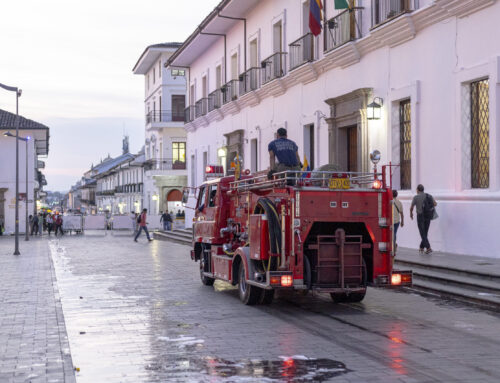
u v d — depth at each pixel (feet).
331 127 73.00
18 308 36.35
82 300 39.91
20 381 20.59
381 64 63.46
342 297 37.50
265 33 93.66
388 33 60.49
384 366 22.45
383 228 34.37
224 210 43.55
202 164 130.00
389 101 61.98
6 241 127.13
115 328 30.25
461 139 52.11
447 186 54.03
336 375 21.30
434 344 26.00
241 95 102.58
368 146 65.21
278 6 88.28
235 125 108.27
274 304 37.32
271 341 26.91
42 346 25.96
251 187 37.86
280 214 33.99
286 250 33.45
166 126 191.62
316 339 27.22
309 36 79.05
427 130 56.59
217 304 37.63
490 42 48.83
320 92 76.69
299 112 82.74
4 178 164.14
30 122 166.81
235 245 40.65
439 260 47.42
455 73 52.75
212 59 121.29
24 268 63.10
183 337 27.91
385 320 31.60
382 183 34.65
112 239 131.95
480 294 36.78
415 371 21.76
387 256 34.35
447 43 53.78
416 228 57.72
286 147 37.68
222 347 25.84
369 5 65.31
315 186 34.35
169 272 57.31
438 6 53.16
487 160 50.55
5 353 24.70
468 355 24.06
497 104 47.88
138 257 76.64
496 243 47.98
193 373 21.79
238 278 39.06
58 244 112.16
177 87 192.75
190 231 116.78
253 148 101.35
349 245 34.01
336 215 33.71
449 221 53.11
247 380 20.80
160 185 197.67
